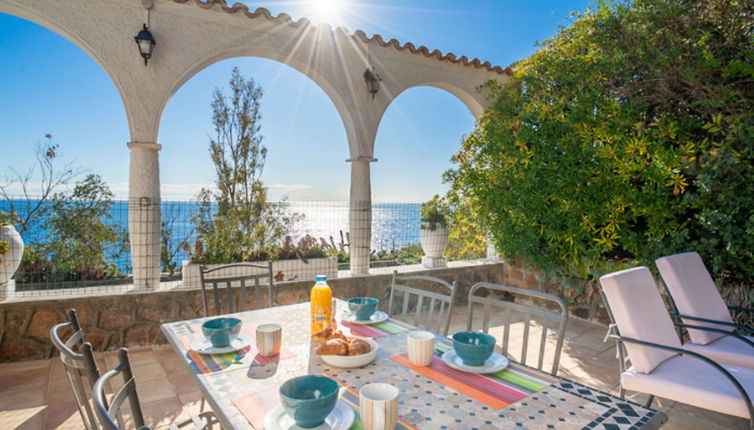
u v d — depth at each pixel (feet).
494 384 4.65
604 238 14.70
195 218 17.83
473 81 20.51
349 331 6.70
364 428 3.59
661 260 9.48
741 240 11.87
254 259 15.92
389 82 18.15
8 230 12.05
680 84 13.93
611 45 15.44
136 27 13.43
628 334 7.41
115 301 12.64
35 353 11.84
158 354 12.54
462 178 18.67
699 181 12.66
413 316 17.29
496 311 18.25
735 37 13.38
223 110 25.38
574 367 11.98
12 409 9.27
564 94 16.25
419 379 4.78
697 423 8.87
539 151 16.31
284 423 3.76
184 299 13.52
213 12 14.46
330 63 16.74
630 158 13.80
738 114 12.42
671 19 14.02
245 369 5.12
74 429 8.50
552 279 17.83
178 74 14.06
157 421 8.85
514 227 17.58
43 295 12.35
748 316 12.00
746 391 6.55
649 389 7.17
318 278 6.46
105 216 19.27
